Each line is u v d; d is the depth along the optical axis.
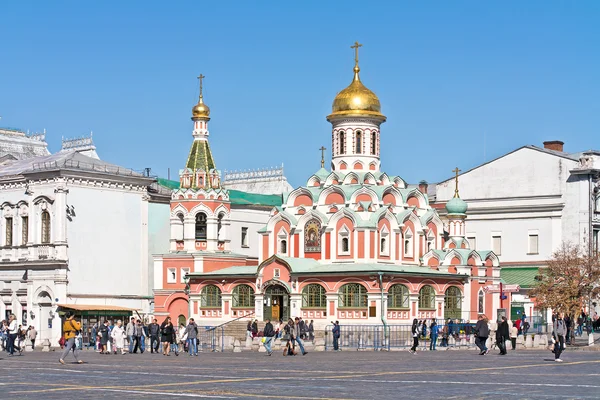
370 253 90.12
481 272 97.12
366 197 93.00
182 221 100.62
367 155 96.25
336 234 91.31
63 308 96.38
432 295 91.69
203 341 88.94
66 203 98.25
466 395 31.64
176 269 99.44
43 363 52.41
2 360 56.75
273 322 90.62
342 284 87.31
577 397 30.80
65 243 97.75
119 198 103.31
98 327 78.88
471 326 84.25
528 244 113.31
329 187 94.12
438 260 94.94
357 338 77.12
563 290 79.19
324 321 87.69
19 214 101.94
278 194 129.75
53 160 102.50
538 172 113.50
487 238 116.31
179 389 34.06
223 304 94.94
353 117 95.88
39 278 99.12
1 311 102.94
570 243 105.31
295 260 90.81
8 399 30.91
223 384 36.09
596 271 80.00
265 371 43.94
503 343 61.94
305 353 65.75
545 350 69.75
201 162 101.50
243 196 120.25
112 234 102.31
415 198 98.12
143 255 105.25
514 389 33.84
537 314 105.50
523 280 109.69
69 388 34.66
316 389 33.91
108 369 46.00
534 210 113.12
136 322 70.44
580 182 110.19
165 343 64.19
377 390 33.53
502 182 116.06
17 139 126.25
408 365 49.12
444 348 73.56
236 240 114.94
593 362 51.84
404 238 94.25
